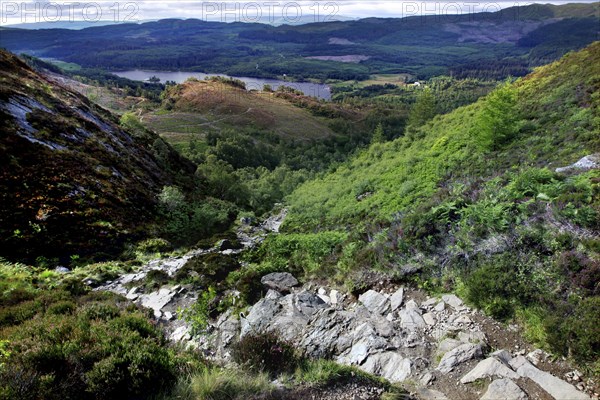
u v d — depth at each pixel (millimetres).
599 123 20656
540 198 10883
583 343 6441
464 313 8586
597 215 9352
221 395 6023
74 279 14719
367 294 10742
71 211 22406
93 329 7543
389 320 9109
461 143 29203
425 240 11594
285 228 30281
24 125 27922
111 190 27125
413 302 9555
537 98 34375
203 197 40781
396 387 6539
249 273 13828
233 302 12195
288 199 48656
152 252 22031
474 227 10852
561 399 5824
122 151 35562
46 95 35219
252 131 116688
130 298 13750
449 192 14828
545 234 9414
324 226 25297
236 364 7289
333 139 119938
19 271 15109
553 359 6676
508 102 26719
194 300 12945
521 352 7102
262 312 10578
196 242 26906
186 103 138500
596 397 5770
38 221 20516
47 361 6145
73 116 34688
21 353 6387
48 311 9664
